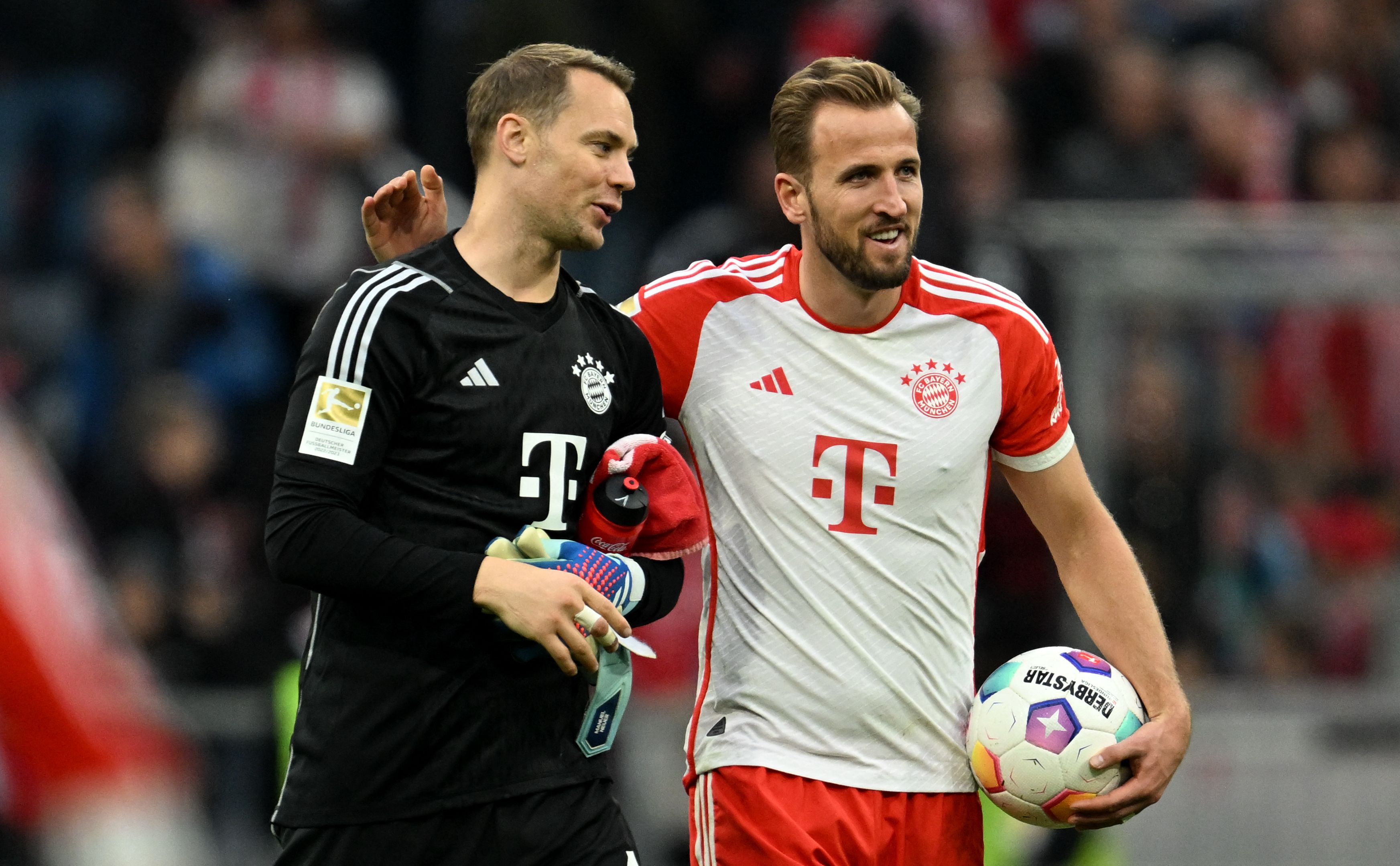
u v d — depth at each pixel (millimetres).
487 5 37969
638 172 38812
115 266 36438
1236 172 36312
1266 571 28266
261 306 36312
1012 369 15961
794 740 15656
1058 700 15430
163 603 30031
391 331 13555
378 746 13719
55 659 7371
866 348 15781
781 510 15727
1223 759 27625
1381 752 27828
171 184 36781
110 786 7316
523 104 13938
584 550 13922
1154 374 28453
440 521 13758
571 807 14234
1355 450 28734
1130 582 16125
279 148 36781
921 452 15719
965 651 16094
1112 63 36656
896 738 15766
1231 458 28453
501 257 14102
